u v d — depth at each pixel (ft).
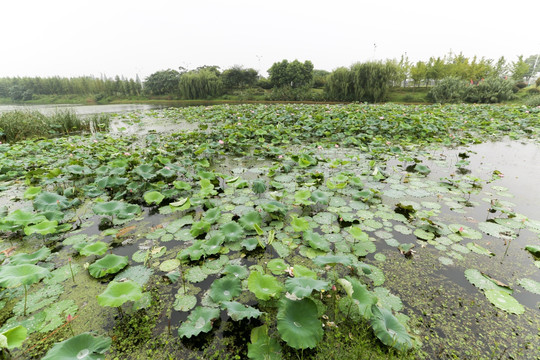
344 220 11.37
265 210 11.17
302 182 15.72
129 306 7.18
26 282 6.64
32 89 166.30
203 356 5.84
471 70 109.81
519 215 11.54
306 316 6.17
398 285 7.77
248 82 153.48
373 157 20.79
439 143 25.29
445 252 9.25
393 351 5.80
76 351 5.30
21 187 15.70
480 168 17.92
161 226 11.16
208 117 41.27
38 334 6.35
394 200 13.29
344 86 99.55
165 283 8.01
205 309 6.77
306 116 36.04
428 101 92.02
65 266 8.80
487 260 8.79
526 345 5.97
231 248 9.68
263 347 5.72
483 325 6.46
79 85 164.96
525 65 111.24
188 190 14.64
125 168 16.05
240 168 18.34
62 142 26.58
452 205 12.62
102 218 12.01
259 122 34.32
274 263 8.27
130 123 39.09
